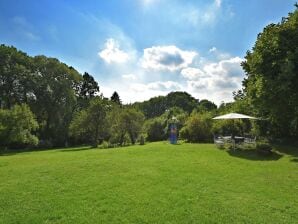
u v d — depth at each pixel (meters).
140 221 9.00
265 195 11.81
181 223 8.89
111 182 13.62
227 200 11.08
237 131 34.69
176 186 12.95
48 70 56.62
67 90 57.72
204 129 35.62
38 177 14.86
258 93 22.31
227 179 14.51
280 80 20.02
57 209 9.98
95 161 19.81
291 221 9.11
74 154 26.11
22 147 48.84
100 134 47.50
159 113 92.62
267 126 30.89
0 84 51.19
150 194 11.69
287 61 19.66
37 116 56.75
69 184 13.29
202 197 11.39
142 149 27.30
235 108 35.72
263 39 22.03
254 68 22.44
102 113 45.28
